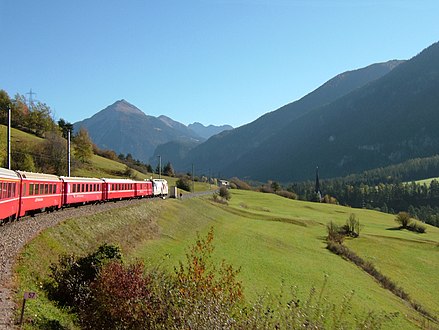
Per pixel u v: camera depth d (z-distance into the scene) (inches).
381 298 1592.0
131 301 553.6
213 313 476.1
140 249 1418.6
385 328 1221.7
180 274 594.2
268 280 1547.7
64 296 715.4
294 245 2581.2
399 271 2278.5
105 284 603.5
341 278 1814.7
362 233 3447.3
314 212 5019.7
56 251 930.1
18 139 3577.8
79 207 1721.2
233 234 2581.2
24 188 1203.2
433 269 2378.2
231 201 4987.7
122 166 5147.6
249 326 478.3
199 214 3009.4
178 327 480.7
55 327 552.4
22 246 828.0
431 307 1694.1
